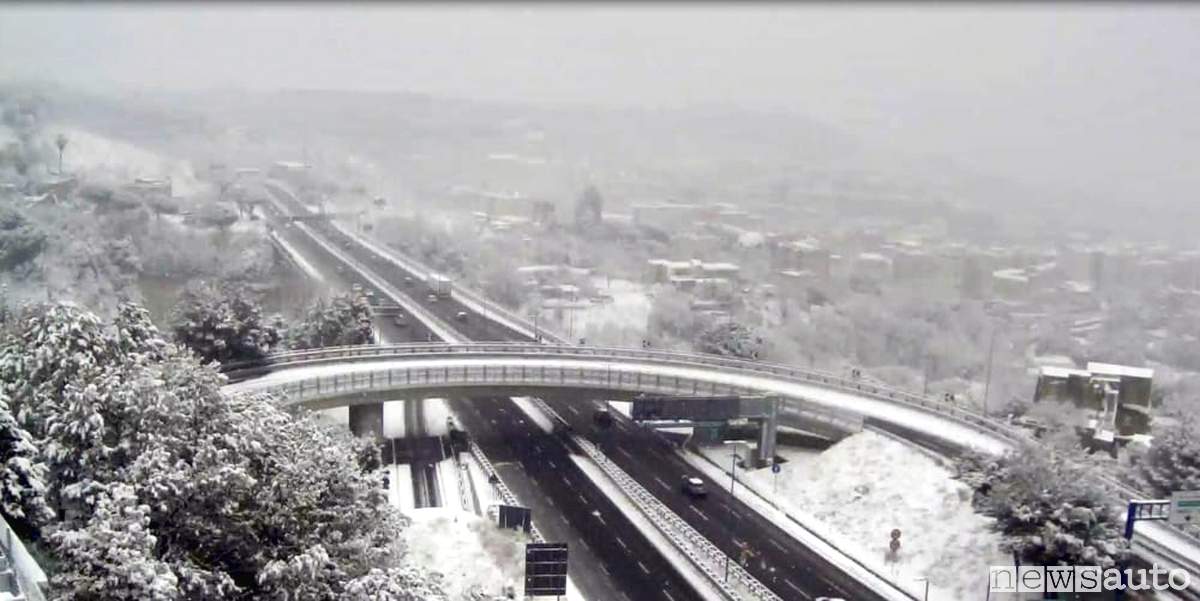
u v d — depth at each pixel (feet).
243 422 122.31
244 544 115.03
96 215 524.52
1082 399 346.95
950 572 203.10
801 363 460.14
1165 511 186.70
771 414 275.18
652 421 268.21
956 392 426.92
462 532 209.87
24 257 408.67
